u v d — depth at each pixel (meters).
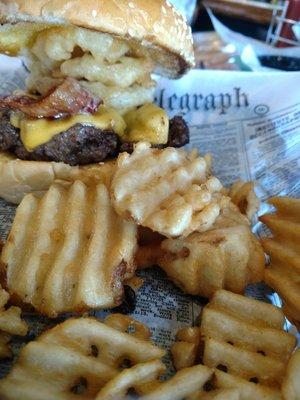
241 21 0.30
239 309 0.12
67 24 0.13
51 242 0.12
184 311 0.13
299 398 0.09
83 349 0.10
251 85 0.18
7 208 0.15
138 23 0.14
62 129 0.14
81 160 0.14
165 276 0.14
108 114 0.15
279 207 0.14
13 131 0.14
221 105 0.19
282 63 0.24
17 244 0.12
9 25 0.14
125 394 0.09
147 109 0.16
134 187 0.12
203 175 0.13
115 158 0.15
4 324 0.10
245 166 0.17
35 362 0.10
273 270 0.13
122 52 0.15
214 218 0.12
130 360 0.10
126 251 0.12
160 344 0.12
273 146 0.17
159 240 0.13
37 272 0.12
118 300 0.12
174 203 0.12
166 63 0.16
